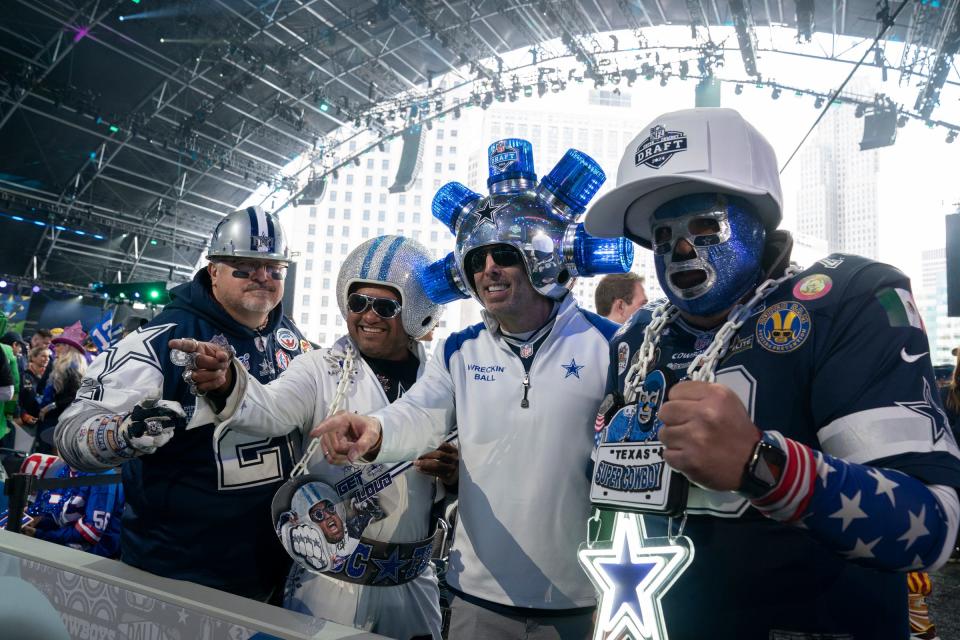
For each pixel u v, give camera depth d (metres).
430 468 1.72
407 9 15.57
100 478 2.58
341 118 20.14
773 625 0.93
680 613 0.99
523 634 1.48
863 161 35.94
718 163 0.99
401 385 1.94
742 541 0.95
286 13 15.81
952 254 10.46
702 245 1.01
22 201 18.55
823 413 0.91
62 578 1.34
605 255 1.52
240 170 20.91
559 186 1.57
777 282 1.02
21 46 15.44
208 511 1.76
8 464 3.65
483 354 1.64
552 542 1.48
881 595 0.94
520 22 16.17
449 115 20.28
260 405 1.62
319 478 1.54
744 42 14.86
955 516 0.79
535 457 1.51
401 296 1.84
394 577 1.65
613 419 1.10
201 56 16.42
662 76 16.38
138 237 22.05
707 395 0.77
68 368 5.96
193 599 1.16
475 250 1.57
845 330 0.92
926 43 13.62
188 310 1.92
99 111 16.84
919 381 0.87
